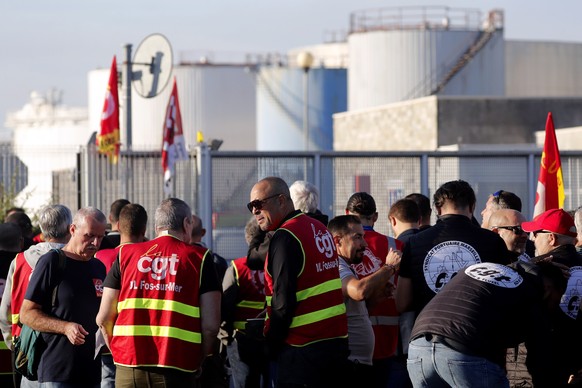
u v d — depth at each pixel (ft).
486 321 44.37
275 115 340.80
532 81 353.10
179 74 351.05
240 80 355.15
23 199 113.29
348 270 54.24
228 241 109.09
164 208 50.21
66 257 53.31
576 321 48.37
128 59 117.39
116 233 67.41
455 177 112.37
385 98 301.43
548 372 44.68
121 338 49.19
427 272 51.16
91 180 111.75
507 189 113.19
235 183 109.29
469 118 230.48
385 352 58.65
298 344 49.57
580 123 239.30
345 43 376.07
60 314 52.60
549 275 46.85
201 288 49.26
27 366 53.06
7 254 60.08
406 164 111.65
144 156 112.37
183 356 48.80
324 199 110.32
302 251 49.37
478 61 300.61
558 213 51.03
